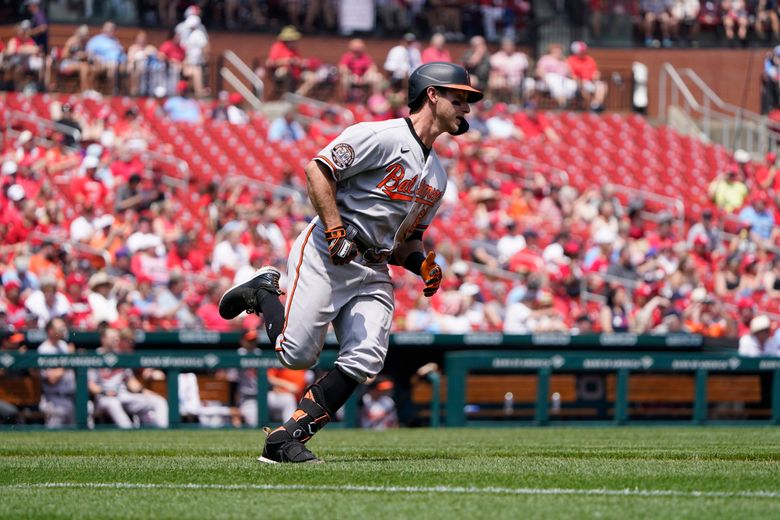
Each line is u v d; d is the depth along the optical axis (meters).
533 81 90.38
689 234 69.31
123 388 39.75
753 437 30.98
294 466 19.12
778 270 67.31
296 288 19.27
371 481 17.11
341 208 19.19
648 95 100.19
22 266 46.47
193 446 25.92
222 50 92.31
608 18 99.19
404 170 19.12
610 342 46.12
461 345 44.25
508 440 29.47
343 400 19.81
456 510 14.28
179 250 54.97
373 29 96.44
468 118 81.56
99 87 79.00
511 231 63.47
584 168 82.19
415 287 58.09
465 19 98.19
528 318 51.97
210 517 13.81
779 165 84.56
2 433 34.84
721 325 56.69
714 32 102.12
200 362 39.03
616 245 63.66
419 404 43.66
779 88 95.69
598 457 22.08
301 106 83.00
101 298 46.16
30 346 42.12
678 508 14.50
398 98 79.94
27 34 77.94
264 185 67.19
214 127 75.00
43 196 57.69
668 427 39.75
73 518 13.84
